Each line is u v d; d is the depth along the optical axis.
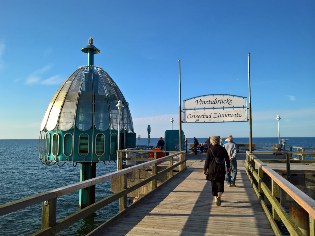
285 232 9.40
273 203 5.99
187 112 20.20
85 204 22.12
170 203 8.84
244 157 26.00
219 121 19.84
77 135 22.20
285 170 14.97
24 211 22.19
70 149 22.12
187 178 14.09
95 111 22.95
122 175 7.70
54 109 23.28
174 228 6.43
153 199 9.41
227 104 19.86
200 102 20.14
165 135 29.08
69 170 56.22
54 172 52.59
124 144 23.97
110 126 23.19
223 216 7.40
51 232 4.32
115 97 24.64
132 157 18.75
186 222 6.89
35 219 20.23
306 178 14.75
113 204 23.97
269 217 6.62
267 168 7.32
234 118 19.69
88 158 22.22
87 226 18.11
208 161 8.44
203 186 11.84
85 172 23.11
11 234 17.25
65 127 22.27
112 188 16.48
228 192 10.60
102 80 24.81
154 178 10.32
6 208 3.30
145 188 15.88
